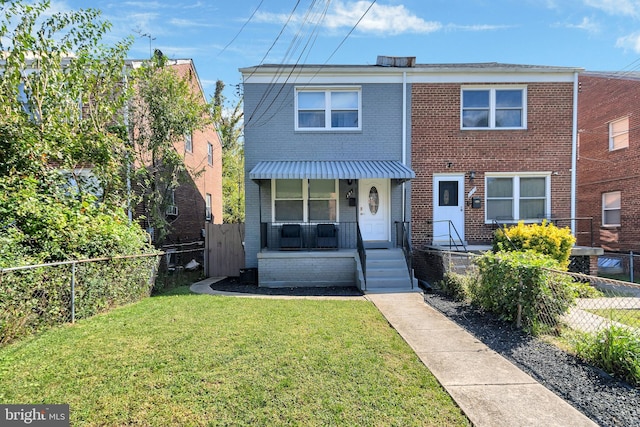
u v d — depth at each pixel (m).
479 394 3.83
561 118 12.93
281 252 11.48
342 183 12.72
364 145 12.75
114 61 10.52
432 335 5.88
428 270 12.27
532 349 5.22
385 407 3.55
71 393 3.81
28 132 8.69
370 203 12.79
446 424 3.27
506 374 4.34
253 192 12.64
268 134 12.66
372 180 12.80
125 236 8.55
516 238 10.59
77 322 6.54
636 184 14.97
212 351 4.98
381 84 12.77
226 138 30.41
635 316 6.84
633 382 4.02
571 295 6.10
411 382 4.09
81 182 10.00
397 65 13.12
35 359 4.71
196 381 4.08
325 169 11.34
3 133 8.54
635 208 15.02
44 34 9.55
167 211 13.98
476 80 12.77
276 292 10.17
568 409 3.52
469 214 12.88
